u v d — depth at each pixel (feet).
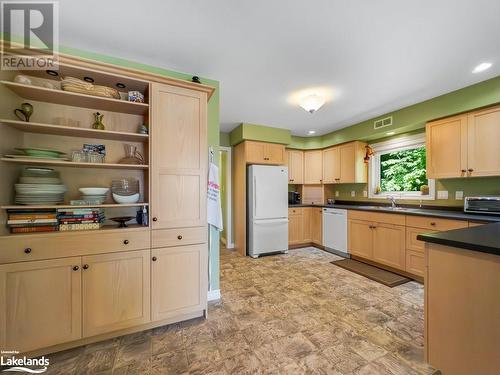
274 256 12.94
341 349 5.25
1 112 4.92
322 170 15.48
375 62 6.66
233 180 14.87
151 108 5.93
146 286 5.79
